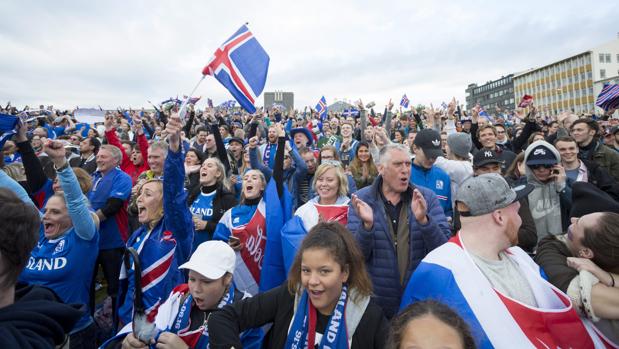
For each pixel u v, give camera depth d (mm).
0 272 1187
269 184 3521
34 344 1148
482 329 1688
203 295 2227
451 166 4602
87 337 3031
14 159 6887
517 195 1910
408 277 2637
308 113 19922
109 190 4410
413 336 1270
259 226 3455
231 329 1865
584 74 77250
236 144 7059
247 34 5324
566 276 1992
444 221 2832
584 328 1762
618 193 4191
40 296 1408
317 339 1835
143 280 2941
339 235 1908
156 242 3047
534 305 1818
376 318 1846
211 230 4238
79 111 11836
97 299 4680
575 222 2100
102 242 4195
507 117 21266
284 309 1990
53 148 2826
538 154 3500
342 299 1841
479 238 1906
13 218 1211
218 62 5113
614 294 1782
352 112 16656
